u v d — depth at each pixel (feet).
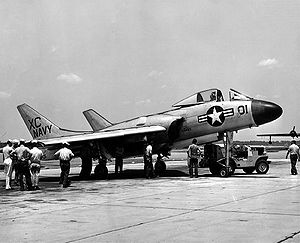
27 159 52.16
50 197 44.21
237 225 26.35
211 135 70.74
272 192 44.55
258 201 37.47
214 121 69.15
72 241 22.77
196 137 71.72
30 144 55.62
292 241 21.79
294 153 71.56
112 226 26.84
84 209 34.63
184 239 22.66
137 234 24.21
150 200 39.52
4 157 56.44
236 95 69.82
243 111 67.21
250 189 47.85
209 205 35.37
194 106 71.87
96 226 26.96
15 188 55.88
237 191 45.91
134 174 81.00
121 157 73.92
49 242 22.65
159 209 33.71
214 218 29.01
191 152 67.51
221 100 71.36
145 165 69.00
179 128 71.97
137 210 33.40
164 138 72.18
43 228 26.58
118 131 71.67
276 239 22.29
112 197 42.83
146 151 67.97
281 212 31.24
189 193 44.80
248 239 22.40
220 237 22.99
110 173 85.61
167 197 41.60
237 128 68.69
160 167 74.64
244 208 33.40
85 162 73.20
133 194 45.06
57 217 30.81
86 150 72.54
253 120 66.85
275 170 85.51
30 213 33.06
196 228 25.58
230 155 72.43
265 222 27.27
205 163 72.74
